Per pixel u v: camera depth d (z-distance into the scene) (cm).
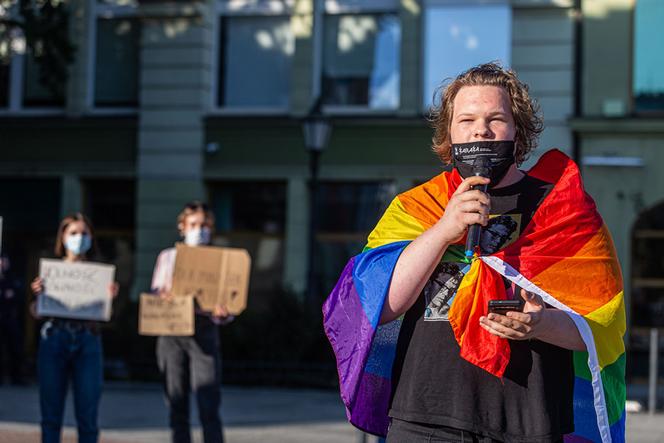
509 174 304
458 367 290
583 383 307
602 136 1659
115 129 1888
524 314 272
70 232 729
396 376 303
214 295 756
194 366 741
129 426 1024
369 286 295
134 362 1566
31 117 1905
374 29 1805
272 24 1856
